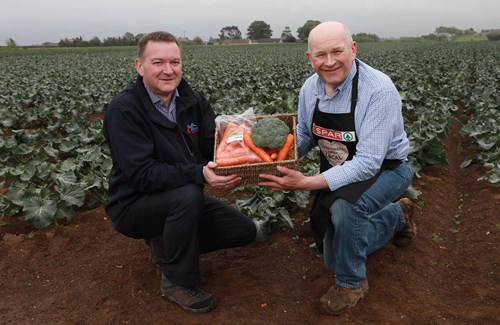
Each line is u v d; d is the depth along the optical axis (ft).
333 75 10.13
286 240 13.99
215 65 81.71
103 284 12.04
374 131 10.11
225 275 12.37
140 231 11.41
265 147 10.06
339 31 9.87
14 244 13.94
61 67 84.79
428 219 15.55
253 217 13.96
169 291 10.96
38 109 33.68
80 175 18.35
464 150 25.02
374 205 10.44
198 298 10.75
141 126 10.63
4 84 50.47
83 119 32.83
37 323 10.66
